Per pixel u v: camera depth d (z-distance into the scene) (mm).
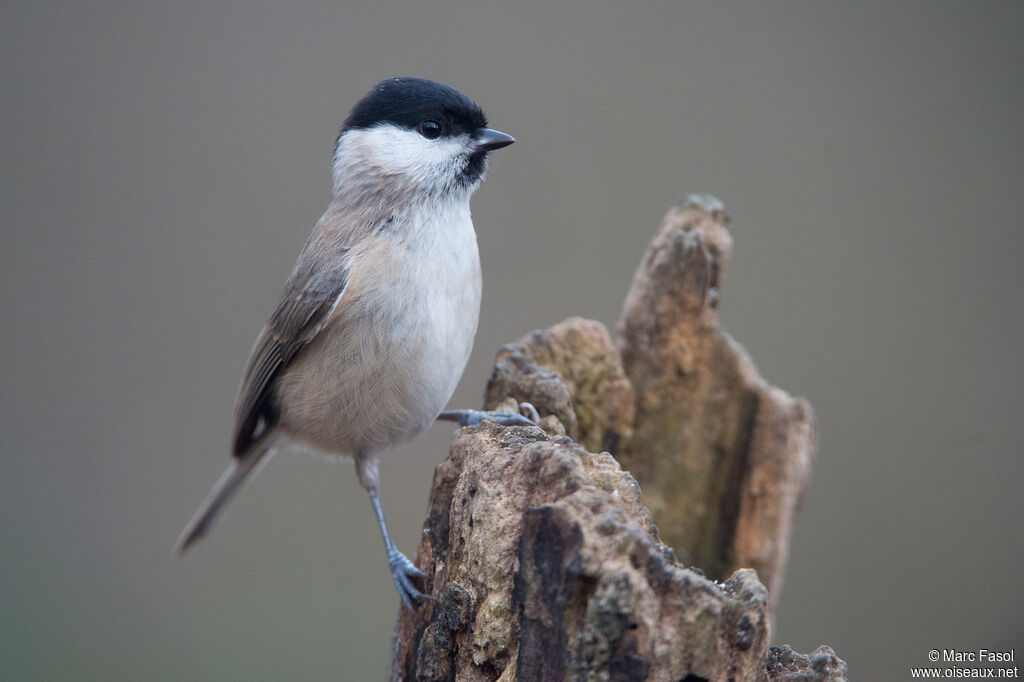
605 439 6891
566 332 6891
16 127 13836
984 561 9812
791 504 6988
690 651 3598
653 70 13898
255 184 13602
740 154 13219
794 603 9711
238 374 12781
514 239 12438
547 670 3766
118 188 13602
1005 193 12914
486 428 4996
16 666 9703
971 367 11562
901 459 10945
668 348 7012
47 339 12961
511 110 13344
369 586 10570
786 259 12633
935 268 12516
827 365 11695
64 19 14094
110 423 12648
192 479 12305
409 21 14312
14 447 12414
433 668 4410
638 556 3586
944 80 13625
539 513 3812
